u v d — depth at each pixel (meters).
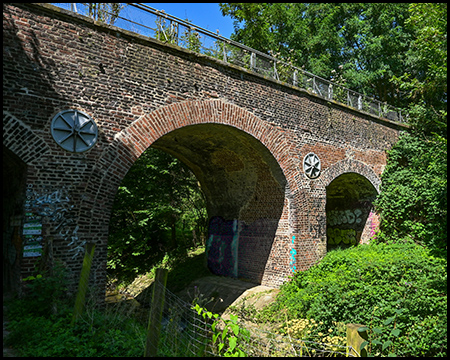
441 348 6.86
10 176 7.43
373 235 14.88
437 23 12.19
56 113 6.78
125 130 7.67
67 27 7.08
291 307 9.22
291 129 11.45
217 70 9.56
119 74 7.71
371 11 21.61
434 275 8.66
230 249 13.58
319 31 21.81
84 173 7.02
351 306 7.90
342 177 14.56
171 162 16.88
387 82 23.41
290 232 11.41
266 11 22.08
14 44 6.43
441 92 17.61
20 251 6.42
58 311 5.84
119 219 17.52
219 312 11.04
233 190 13.36
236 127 9.86
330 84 13.27
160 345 5.08
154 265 17.08
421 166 14.37
